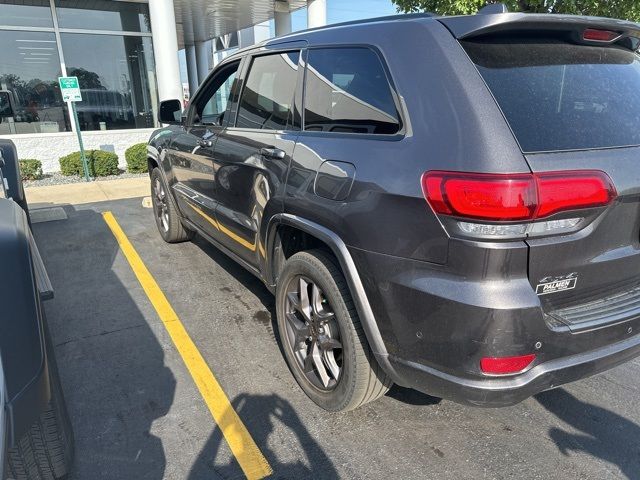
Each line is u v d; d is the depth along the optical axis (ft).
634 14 24.12
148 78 39.17
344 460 7.61
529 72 6.50
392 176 6.53
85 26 35.86
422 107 6.48
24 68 34.27
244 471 7.38
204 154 12.50
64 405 7.59
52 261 16.17
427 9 26.91
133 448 7.82
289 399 9.06
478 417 8.63
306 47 9.09
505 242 5.74
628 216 6.59
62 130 36.19
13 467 6.19
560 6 24.23
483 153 5.76
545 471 7.40
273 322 11.98
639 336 7.01
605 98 6.93
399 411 8.77
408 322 6.54
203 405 8.88
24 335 5.34
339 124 7.94
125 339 11.18
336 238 7.43
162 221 17.94
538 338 5.98
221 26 57.57
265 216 9.51
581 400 9.11
